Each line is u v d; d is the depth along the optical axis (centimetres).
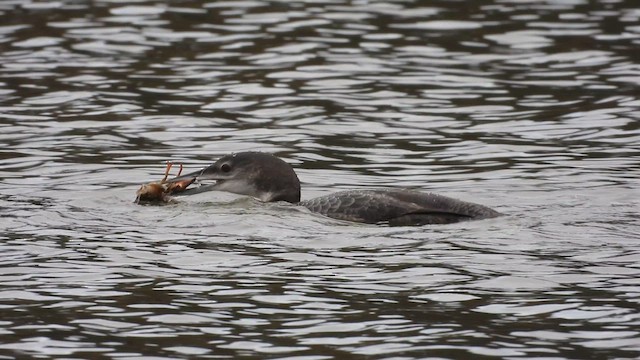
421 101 4141
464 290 2219
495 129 3803
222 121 3909
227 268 2369
